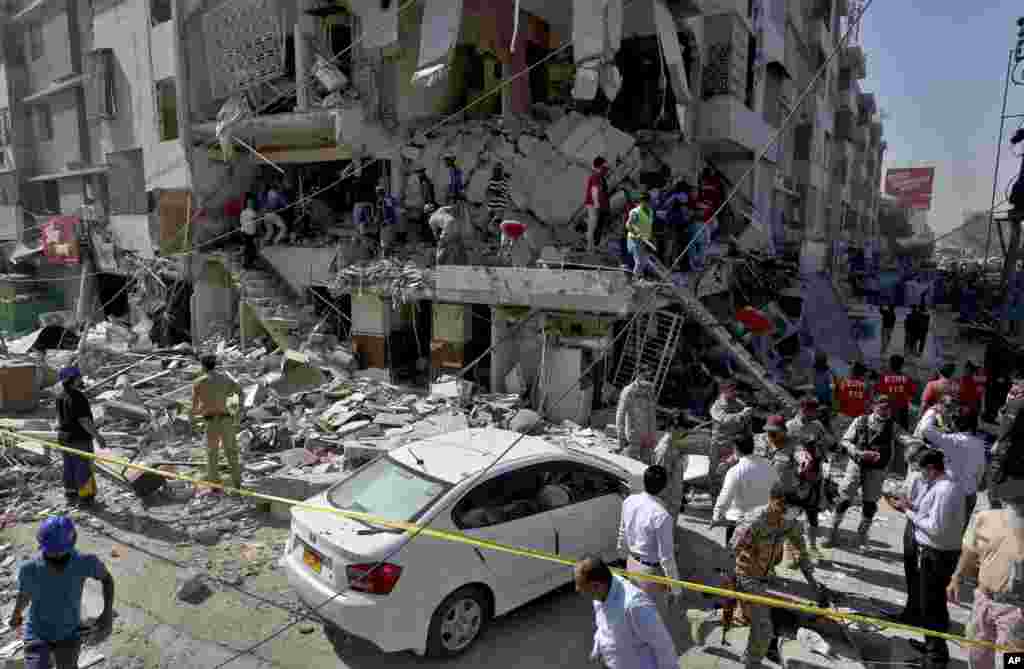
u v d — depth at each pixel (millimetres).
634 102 16875
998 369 12023
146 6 18750
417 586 4680
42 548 3896
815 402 6984
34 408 12422
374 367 13969
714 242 14578
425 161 15836
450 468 5438
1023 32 16672
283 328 14852
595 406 11922
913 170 37906
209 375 7945
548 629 5430
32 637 3955
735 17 15445
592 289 10664
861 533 7035
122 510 7773
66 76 23906
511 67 16094
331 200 19000
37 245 25344
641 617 3402
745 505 5520
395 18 14500
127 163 20672
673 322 11461
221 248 18250
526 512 5457
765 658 4988
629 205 13570
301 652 5098
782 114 21141
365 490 5461
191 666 4926
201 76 17922
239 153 18484
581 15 12211
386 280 13031
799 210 25344
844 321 18328
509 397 11578
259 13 15719
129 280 20734
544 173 14680
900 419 9594
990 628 3965
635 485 6398
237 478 8102
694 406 11953
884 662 4980
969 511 6289
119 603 5785
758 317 12703
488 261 12875
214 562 6543
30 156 28016
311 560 4992
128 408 11031
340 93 15469
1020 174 18172
